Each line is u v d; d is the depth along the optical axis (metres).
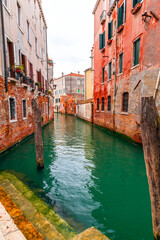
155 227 2.12
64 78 42.88
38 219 2.49
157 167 1.98
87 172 5.25
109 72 12.66
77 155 7.01
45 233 2.20
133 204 3.58
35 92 12.59
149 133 1.97
